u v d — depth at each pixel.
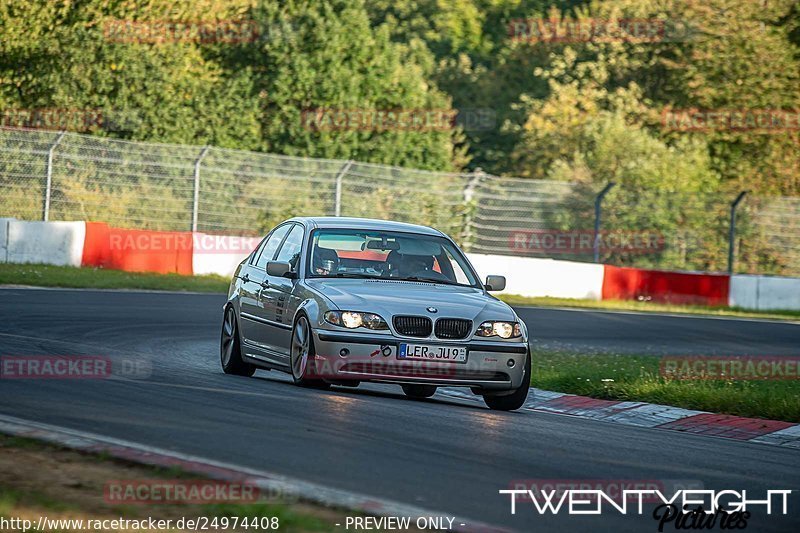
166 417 27.28
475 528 18.44
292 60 140.25
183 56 137.88
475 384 34.75
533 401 39.97
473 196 113.00
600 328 76.19
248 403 30.73
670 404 39.41
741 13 174.12
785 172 165.50
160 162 104.00
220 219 104.12
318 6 147.25
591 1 197.38
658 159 152.00
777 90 170.88
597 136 155.38
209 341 53.44
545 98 176.62
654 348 65.12
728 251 110.12
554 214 119.56
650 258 124.31
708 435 34.38
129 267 94.62
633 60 177.00
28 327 50.47
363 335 33.78
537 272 103.94
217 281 92.44
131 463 21.36
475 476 22.73
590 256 122.12
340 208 107.12
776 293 110.00
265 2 146.25
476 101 183.50
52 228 92.12
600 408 38.56
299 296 36.16
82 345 45.22
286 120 137.62
